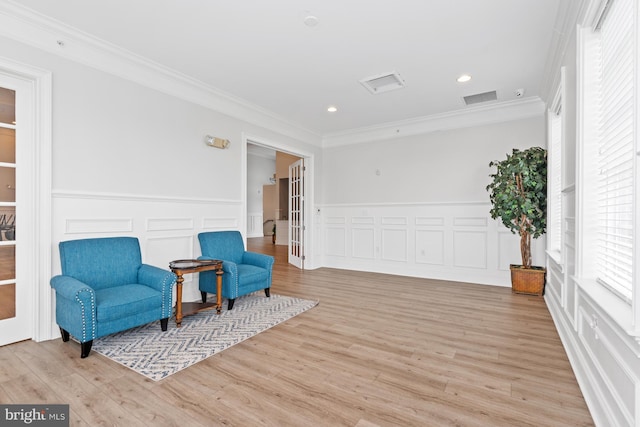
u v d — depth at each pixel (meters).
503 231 4.73
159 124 3.53
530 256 4.30
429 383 2.04
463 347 2.57
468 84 3.94
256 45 3.04
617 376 1.47
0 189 2.53
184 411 1.74
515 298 4.03
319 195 6.43
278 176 10.66
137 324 2.62
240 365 2.26
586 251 2.15
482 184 4.90
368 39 2.94
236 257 4.10
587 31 2.15
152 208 3.46
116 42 2.99
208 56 3.26
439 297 4.09
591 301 1.81
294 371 2.19
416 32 2.83
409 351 2.50
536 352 2.48
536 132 4.52
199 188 3.96
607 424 1.51
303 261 6.25
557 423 1.65
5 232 2.55
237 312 3.45
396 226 5.68
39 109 2.63
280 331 2.92
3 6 2.40
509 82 3.87
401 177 5.62
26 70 2.55
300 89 4.09
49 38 2.68
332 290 4.47
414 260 5.49
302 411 1.75
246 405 1.80
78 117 2.87
